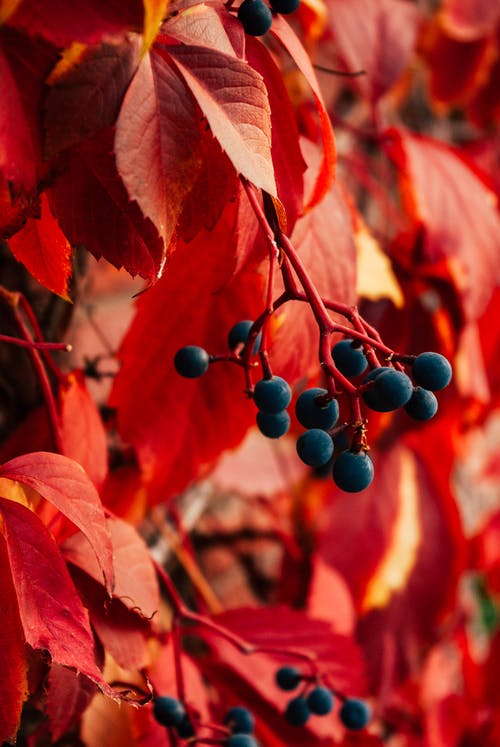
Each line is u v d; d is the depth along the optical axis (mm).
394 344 583
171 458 501
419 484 696
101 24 400
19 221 415
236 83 409
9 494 424
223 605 695
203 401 498
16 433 505
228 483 655
